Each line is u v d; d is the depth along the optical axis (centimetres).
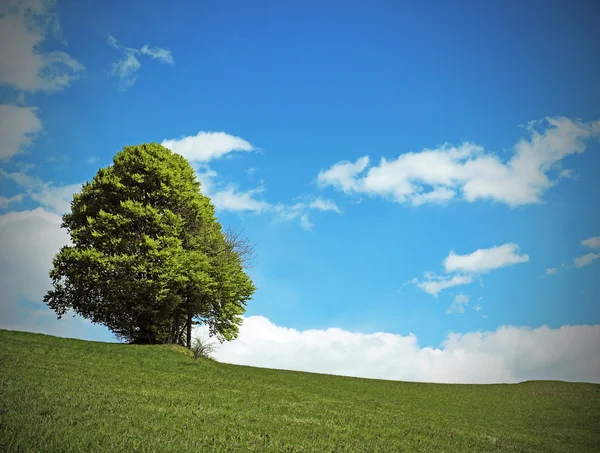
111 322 4234
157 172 4059
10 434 1329
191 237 4272
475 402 3759
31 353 2964
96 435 1440
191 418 1906
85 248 3934
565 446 2602
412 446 2011
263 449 1620
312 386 3509
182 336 4459
